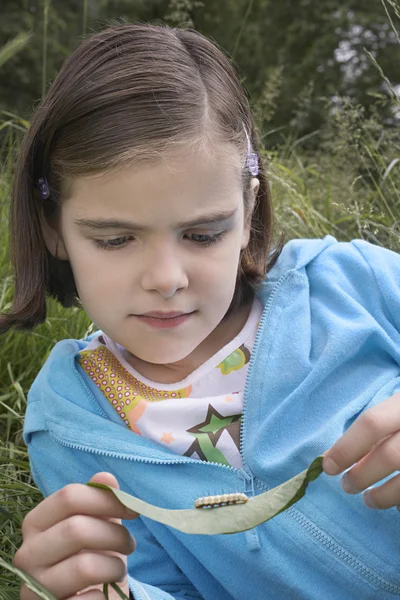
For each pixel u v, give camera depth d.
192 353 0.68
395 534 0.58
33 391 0.68
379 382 0.64
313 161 1.68
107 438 0.63
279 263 0.74
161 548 0.64
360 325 0.66
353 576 0.58
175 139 0.57
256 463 0.62
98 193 0.57
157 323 0.59
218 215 0.58
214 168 0.57
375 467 0.51
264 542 0.60
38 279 0.68
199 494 0.61
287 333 0.66
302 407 0.64
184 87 0.60
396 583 0.58
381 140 1.35
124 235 0.58
